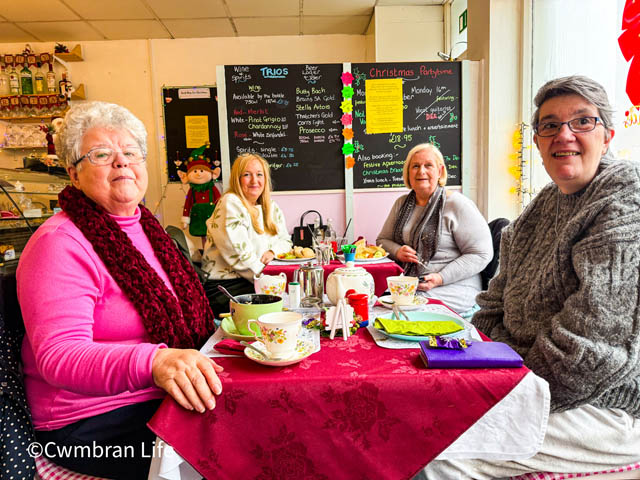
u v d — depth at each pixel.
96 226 1.02
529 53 3.27
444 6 4.42
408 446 0.83
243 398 0.82
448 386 0.82
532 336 1.15
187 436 0.81
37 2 3.97
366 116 3.52
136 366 0.82
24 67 4.71
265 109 3.51
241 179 2.79
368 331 1.15
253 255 2.58
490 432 0.85
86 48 4.91
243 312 1.07
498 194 3.46
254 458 0.83
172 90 4.80
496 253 2.38
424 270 2.39
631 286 0.94
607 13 2.35
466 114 3.50
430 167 2.45
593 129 1.12
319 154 3.56
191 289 1.22
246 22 4.60
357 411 0.83
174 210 4.95
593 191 1.10
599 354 0.92
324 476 0.84
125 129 1.10
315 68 3.49
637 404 1.03
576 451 1.01
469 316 2.22
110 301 1.00
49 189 2.22
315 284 1.44
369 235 3.63
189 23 4.55
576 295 1.00
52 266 0.91
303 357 0.91
